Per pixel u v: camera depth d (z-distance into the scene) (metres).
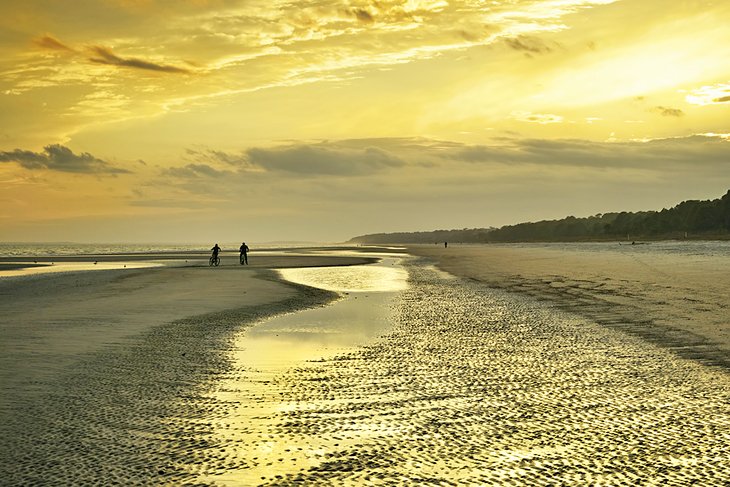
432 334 21.80
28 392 12.96
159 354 17.50
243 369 15.80
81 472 8.65
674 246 138.88
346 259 97.31
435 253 135.38
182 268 65.75
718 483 8.23
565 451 9.59
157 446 9.80
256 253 139.12
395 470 8.84
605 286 39.66
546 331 22.08
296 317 26.56
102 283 43.72
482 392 13.44
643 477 8.48
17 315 25.77
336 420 11.34
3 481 8.28
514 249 163.12
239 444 9.95
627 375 14.91
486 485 8.27
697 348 18.11
